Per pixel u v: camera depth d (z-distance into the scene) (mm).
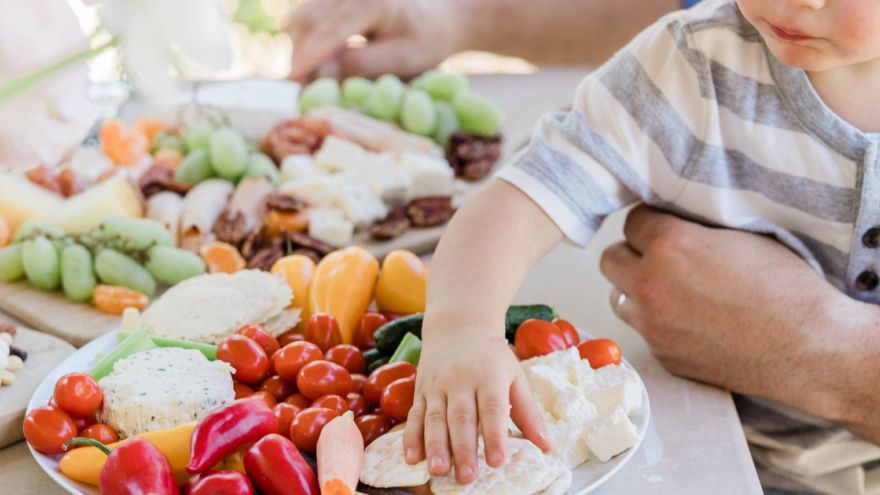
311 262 1083
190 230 1296
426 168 1430
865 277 1007
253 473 715
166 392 804
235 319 970
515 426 774
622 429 780
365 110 1723
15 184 1292
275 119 1611
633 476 816
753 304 933
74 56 543
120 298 1131
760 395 953
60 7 542
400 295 1058
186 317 970
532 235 961
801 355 910
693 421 906
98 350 943
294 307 1036
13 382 929
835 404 916
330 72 1858
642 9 1932
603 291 1205
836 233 996
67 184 1352
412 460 719
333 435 740
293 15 1867
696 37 982
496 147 1614
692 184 1014
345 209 1352
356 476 721
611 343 914
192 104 1593
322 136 1589
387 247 1317
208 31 521
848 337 901
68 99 577
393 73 1896
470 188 1532
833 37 787
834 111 954
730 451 855
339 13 1833
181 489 717
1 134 560
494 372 752
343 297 1027
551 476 715
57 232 1196
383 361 939
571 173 988
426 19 1884
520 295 1193
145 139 1505
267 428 754
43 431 765
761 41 956
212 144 1420
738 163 1007
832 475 1045
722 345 949
